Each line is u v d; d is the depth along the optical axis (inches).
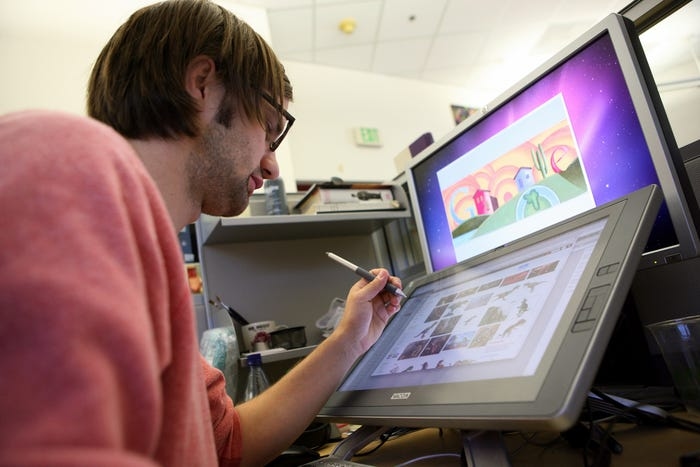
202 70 21.2
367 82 177.6
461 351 20.4
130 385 8.4
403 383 22.1
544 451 21.8
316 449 36.1
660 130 26.3
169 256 12.4
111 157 11.0
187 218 22.0
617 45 27.9
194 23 21.8
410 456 25.5
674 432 20.8
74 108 106.0
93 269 8.6
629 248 16.2
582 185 31.3
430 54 172.6
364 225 66.6
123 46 21.7
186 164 21.0
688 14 40.7
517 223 36.6
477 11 152.0
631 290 29.2
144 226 10.9
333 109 167.2
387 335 28.7
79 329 7.8
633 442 20.2
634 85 27.1
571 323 15.6
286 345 54.7
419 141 69.4
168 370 12.2
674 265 26.5
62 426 7.1
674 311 26.7
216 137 21.5
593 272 16.8
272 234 62.2
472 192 41.2
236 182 22.9
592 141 30.4
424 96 190.1
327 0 135.3
